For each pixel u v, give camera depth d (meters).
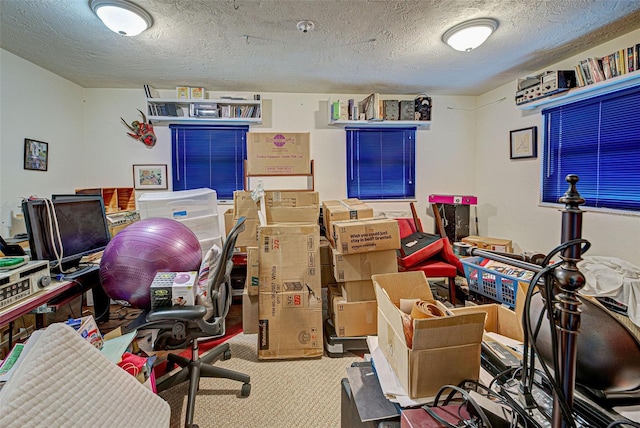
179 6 1.92
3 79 2.50
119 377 0.92
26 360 0.75
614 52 2.39
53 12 1.98
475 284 2.62
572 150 2.86
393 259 2.34
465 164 4.13
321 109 3.87
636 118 2.35
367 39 2.41
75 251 1.79
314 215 2.80
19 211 2.62
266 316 2.24
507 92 3.56
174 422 1.62
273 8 1.96
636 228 2.36
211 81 3.34
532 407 0.78
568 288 0.60
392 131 4.02
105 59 2.71
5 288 1.28
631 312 1.87
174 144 3.70
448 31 2.28
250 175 2.84
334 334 2.34
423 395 1.01
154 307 1.55
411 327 1.06
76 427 0.73
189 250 1.84
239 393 1.85
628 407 0.75
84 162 3.48
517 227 3.49
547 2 1.93
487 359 1.15
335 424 1.62
